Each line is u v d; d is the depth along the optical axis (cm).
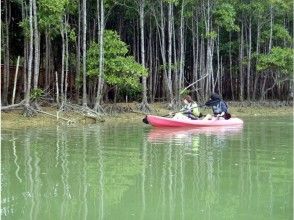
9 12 2455
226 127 2034
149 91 3175
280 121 2414
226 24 3206
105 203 786
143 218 711
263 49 4038
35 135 1645
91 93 2639
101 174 1002
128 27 3344
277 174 1010
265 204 783
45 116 2111
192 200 808
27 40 2303
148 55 3403
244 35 3788
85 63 2352
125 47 2488
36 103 2147
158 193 851
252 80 3938
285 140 1572
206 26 3105
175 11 3269
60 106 2242
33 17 2194
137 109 2609
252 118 2656
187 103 2109
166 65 2994
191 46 3806
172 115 2162
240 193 852
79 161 1149
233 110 3142
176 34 3538
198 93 3167
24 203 784
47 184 911
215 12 3192
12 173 1004
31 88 2462
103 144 1443
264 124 2212
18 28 2700
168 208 759
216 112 2114
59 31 2456
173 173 1018
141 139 1578
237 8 3466
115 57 2447
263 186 902
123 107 2583
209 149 1359
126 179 958
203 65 3338
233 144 1470
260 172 1029
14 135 1636
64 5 2266
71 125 2034
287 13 3788
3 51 2352
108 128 1933
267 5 3494
